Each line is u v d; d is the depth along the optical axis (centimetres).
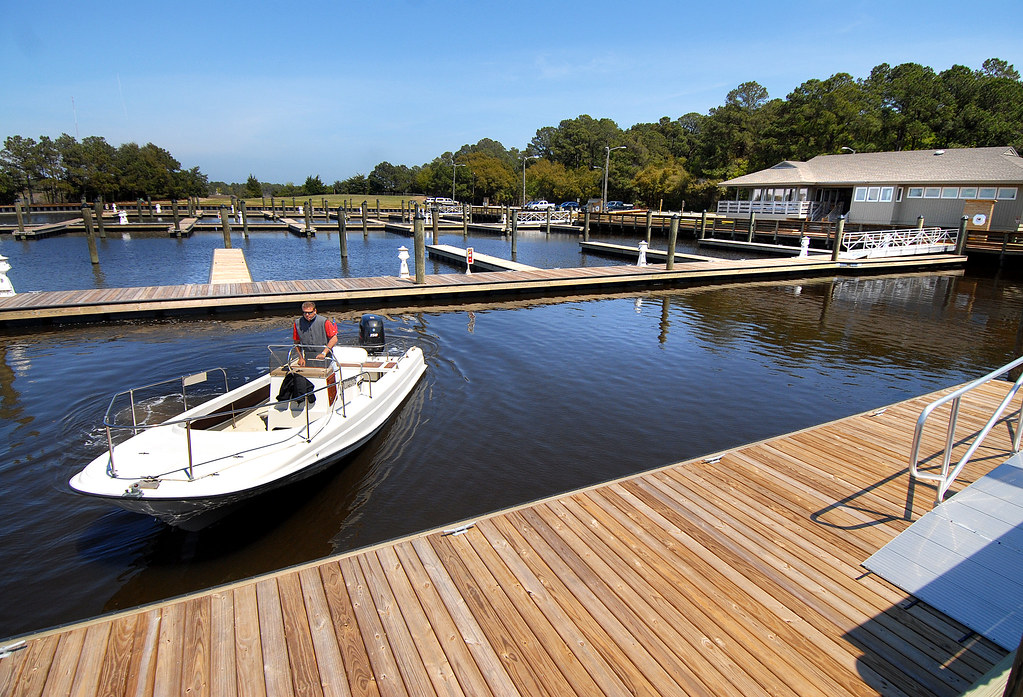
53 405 885
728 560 446
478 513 629
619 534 481
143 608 382
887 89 6016
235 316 1556
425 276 1995
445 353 1217
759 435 844
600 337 1388
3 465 699
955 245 2959
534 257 3200
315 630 366
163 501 512
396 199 9462
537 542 468
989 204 3103
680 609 391
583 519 504
